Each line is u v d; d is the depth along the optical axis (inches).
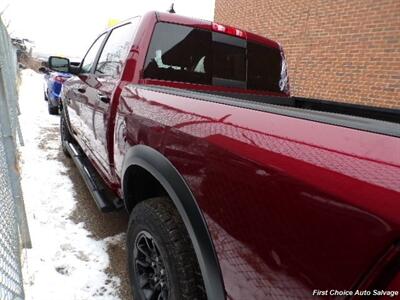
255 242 41.6
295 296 36.4
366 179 30.1
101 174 120.4
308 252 34.3
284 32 288.8
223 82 109.7
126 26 105.7
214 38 104.3
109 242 112.6
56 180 162.4
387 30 211.3
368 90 223.8
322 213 32.8
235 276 46.1
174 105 64.6
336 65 244.2
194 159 53.9
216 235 49.3
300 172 35.9
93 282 91.8
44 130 273.0
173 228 62.5
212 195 49.6
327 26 249.9
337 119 38.8
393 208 27.2
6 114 91.8
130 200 86.3
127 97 84.4
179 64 99.0
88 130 126.7
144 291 73.4
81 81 143.3
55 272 93.7
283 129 41.3
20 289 76.5
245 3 336.2
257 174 41.2
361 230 29.3
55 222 121.6
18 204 95.4
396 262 27.1
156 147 65.3
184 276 59.6
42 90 561.3
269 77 123.0
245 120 47.5
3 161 79.8
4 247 64.7
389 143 31.0
